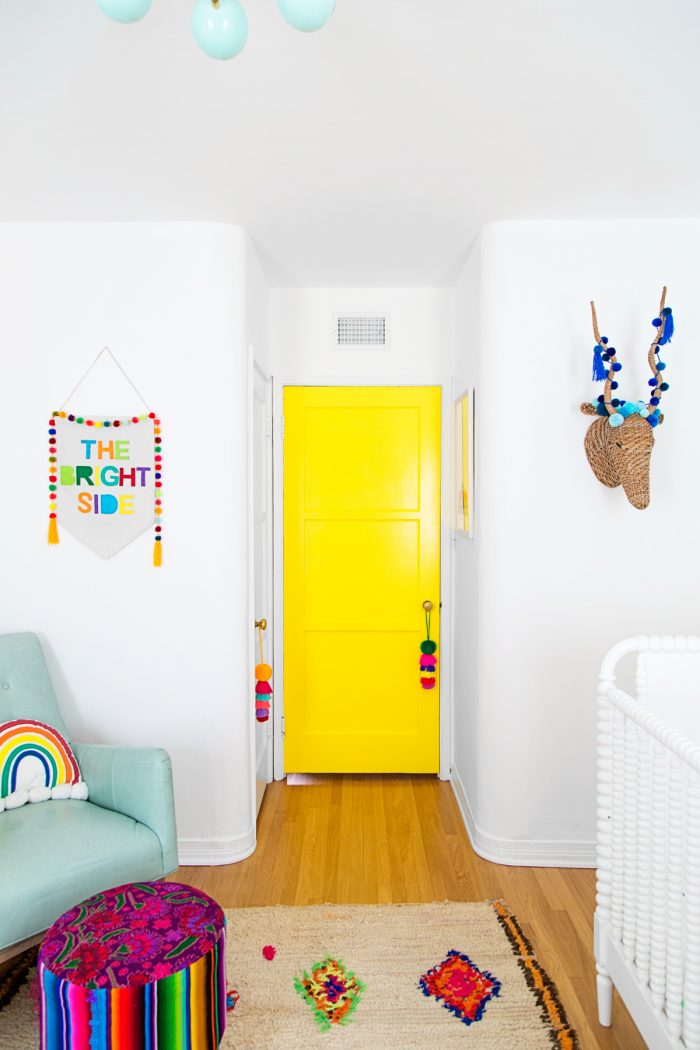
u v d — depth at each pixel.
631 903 1.58
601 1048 1.69
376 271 3.07
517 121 1.86
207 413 2.57
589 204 2.40
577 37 1.51
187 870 2.54
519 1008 1.81
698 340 2.54
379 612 3.36
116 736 2.60
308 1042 1.70
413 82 1.68
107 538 2.58
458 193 2.31
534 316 2.54
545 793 2.58
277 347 3.28
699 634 2.56
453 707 3.32
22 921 1.69
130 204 2.39
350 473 3.34
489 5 1.41
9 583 2.59
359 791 3.23
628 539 2.56
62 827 1.94
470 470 2.78
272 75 1.64
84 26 1.46
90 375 2.58
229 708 2.60
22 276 2.56
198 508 2.58
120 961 1.36
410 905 2.28
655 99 1.76
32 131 1.90
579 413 2.54
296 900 2.32
